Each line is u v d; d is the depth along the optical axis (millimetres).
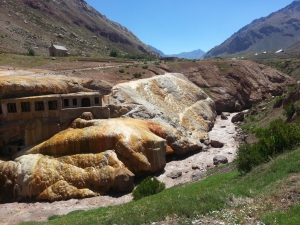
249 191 16250
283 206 13414
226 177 23266
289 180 15555
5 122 35969
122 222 14938
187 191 21375
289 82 96625
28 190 30094
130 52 191875
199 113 57000
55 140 34188
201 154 42688
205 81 80688
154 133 40219
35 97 36688
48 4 189375
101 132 34125
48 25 155500
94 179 30344
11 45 105500
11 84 36062
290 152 19703
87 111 39219
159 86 57719
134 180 33000
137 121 40562
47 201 29422
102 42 180625
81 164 31797
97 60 84500
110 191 30281
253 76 91000
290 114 38094
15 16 142875
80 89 42906
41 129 36344
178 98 57812
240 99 79438
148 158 34500
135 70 71375
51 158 32875
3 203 29953
